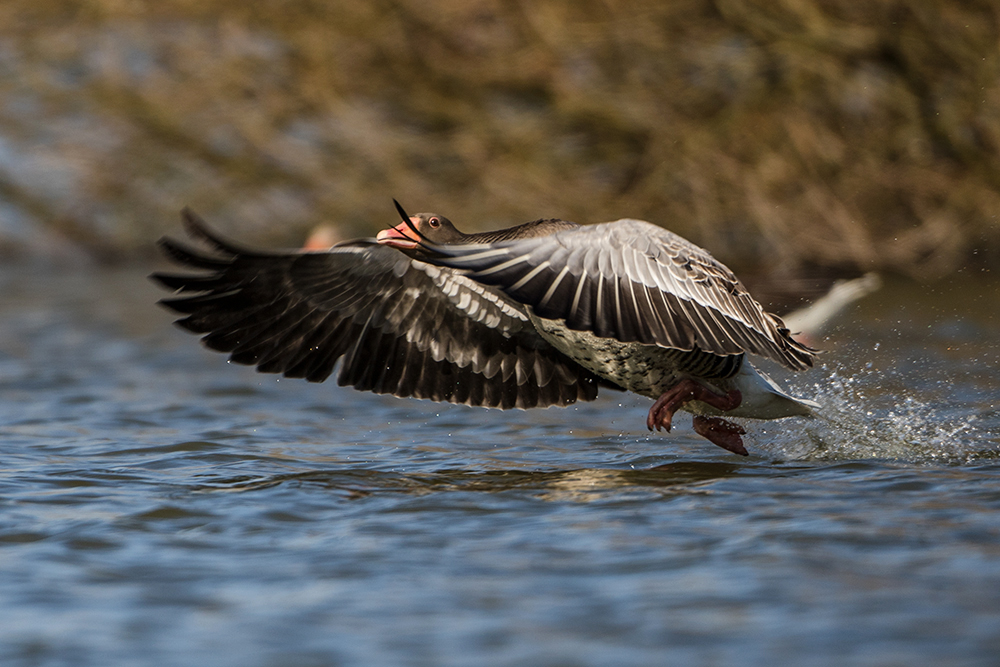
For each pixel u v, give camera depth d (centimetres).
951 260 3098
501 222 3038
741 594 617
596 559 689
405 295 1025
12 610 614
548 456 1080
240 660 543
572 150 3103
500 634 570
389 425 1301
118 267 3541
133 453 1084
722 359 971
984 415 1205
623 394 1549
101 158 3180
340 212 3094
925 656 526
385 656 545
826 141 2992
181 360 1922
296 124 3141
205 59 3083
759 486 883
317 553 716
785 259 2980
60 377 1695
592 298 824
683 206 3027
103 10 3064
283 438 1198
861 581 632
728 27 2984
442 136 3111
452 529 769
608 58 3061
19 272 3419
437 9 3056
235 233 3219
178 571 682
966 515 768
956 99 2927
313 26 3080
